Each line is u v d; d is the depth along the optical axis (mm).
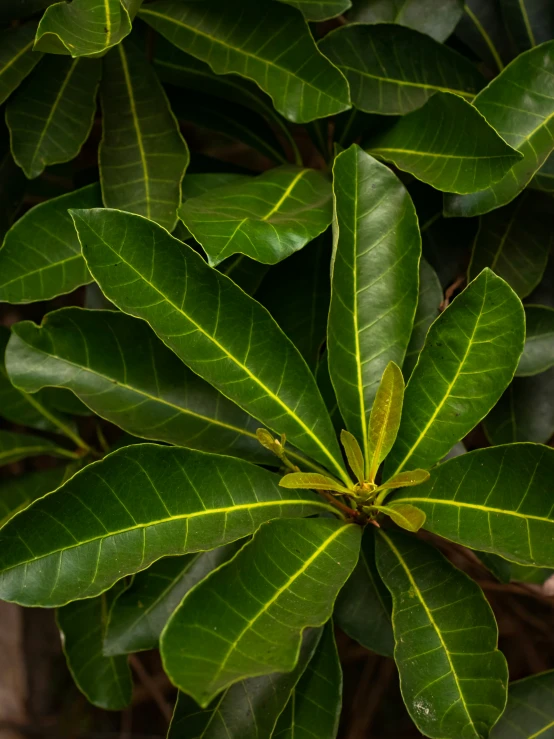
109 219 589
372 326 624
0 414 703
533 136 638
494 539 579
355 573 666
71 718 935
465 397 603
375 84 671
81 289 843
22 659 913
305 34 639
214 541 580
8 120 657
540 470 578
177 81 705
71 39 580
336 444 617
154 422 632
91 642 697
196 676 508
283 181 650
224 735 592
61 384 634
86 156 820
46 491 703
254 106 708
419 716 559
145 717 982
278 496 602
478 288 594
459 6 685
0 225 696
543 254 689
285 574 559
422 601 586
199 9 657
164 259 595
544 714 632
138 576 627
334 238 606
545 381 697
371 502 602
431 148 643
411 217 627
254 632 531
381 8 689
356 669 959
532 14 692
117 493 576
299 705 611
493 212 690
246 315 606
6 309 827
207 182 680
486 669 565
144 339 644
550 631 878
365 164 629
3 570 563
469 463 594
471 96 682
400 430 610
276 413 611
